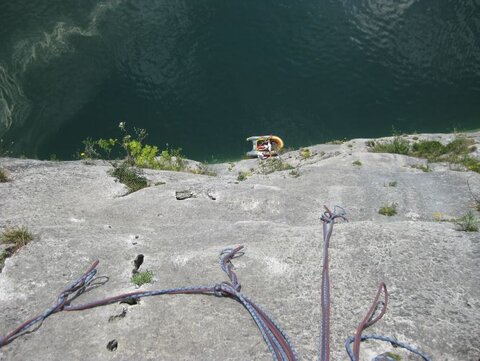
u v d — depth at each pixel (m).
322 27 24.89
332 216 6.46
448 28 23.84
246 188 7.54
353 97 22.45
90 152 10.16
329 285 4.48
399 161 10.36
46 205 6.74
